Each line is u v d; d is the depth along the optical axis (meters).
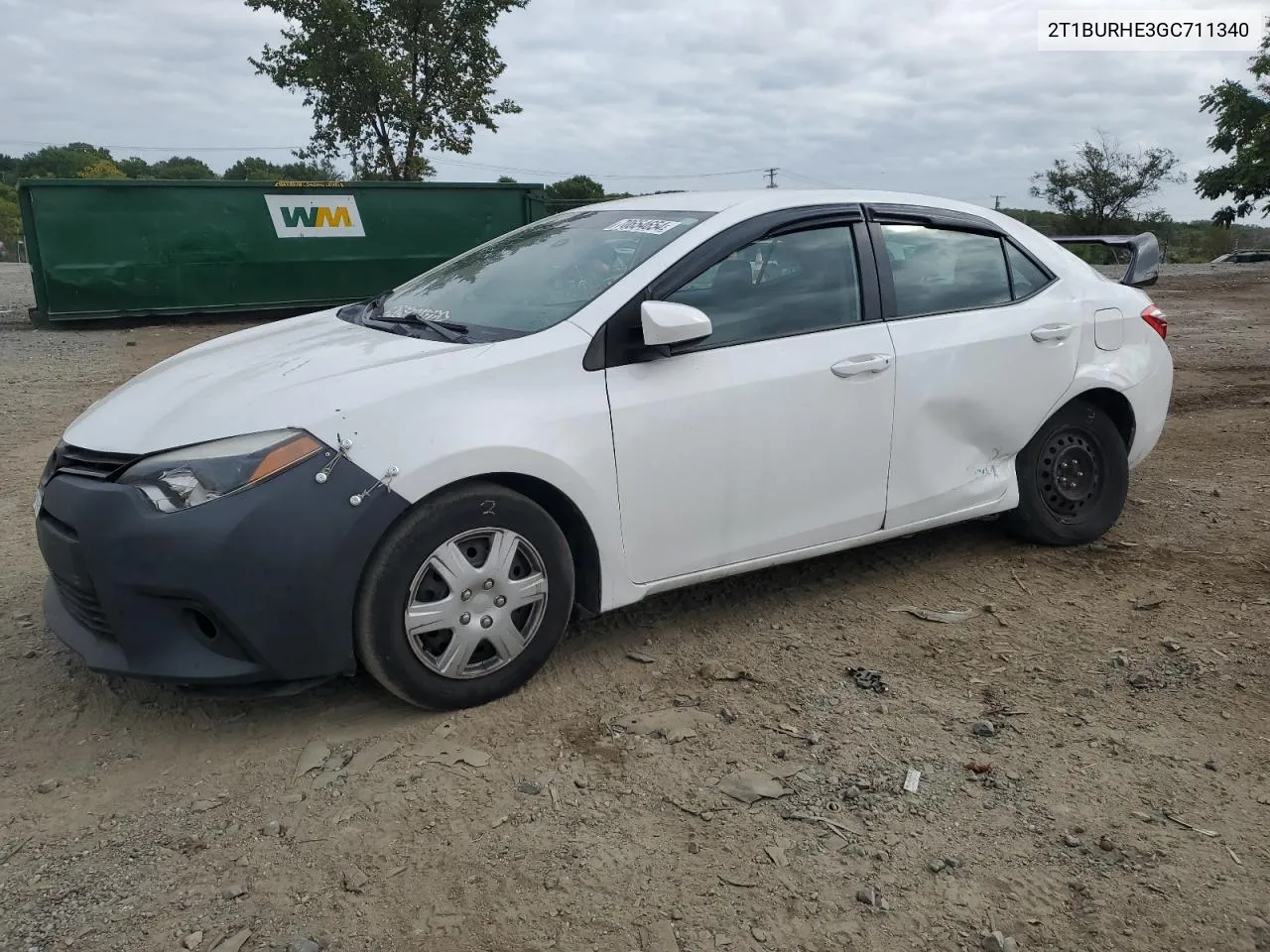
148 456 2.98
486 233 18.09
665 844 2.67
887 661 3.71
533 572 3.33
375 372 3.19
